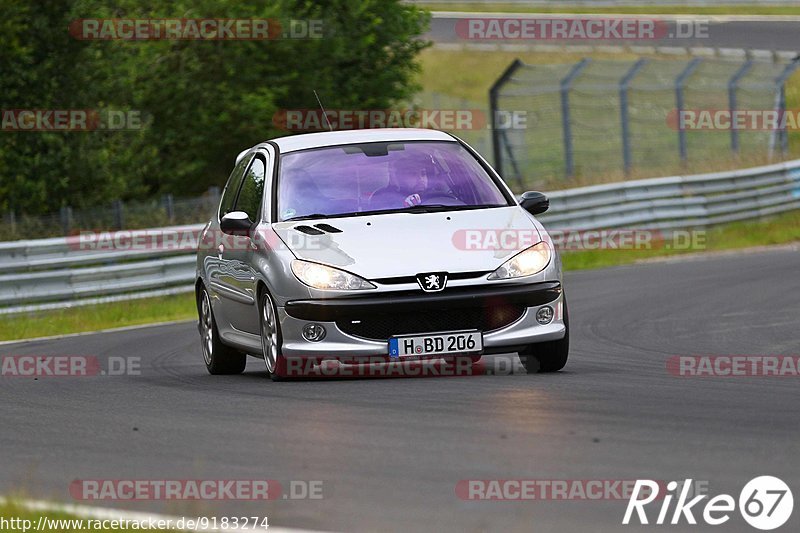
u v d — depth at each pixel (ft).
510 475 64.34
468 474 64.95
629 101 465.47
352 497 61.26
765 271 212.64
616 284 207.10
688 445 70.79
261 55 349.00
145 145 351.67
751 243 282.15
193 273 224.12
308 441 76.07
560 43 592.60
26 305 198.80
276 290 101.76
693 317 157.28
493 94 343.46
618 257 268.21
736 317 155.53
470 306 99.71
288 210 108.17
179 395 100.89
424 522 56.13
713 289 189.37
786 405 85.46
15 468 73.41
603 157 414.21
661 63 514.27
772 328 143.74
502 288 100.37
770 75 479.41
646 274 221.66
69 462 74.38
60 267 206.18
